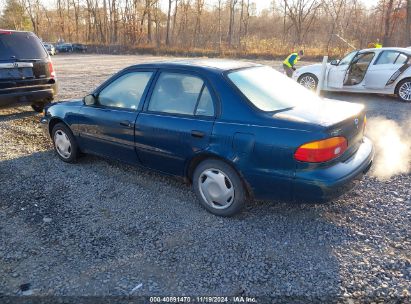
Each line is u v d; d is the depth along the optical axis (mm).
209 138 3459
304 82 10938
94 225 3568
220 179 3549
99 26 54406
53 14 65875
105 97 4512
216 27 48844
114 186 4438
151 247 3203
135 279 2803
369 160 3607
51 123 5262
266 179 3260
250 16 48969
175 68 3900
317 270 2875
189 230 3461
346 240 3264
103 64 23359
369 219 3596
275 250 3135
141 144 4066
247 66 4039
